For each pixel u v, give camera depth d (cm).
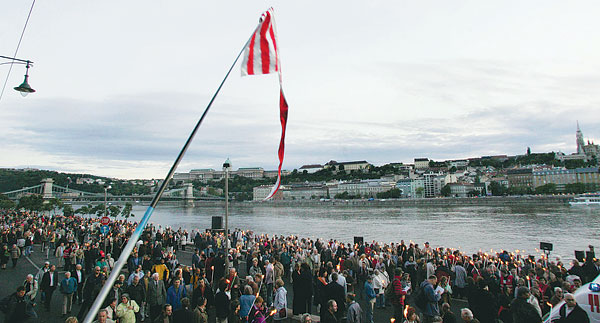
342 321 1688
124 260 587
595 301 1359
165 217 17038
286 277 2830
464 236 8038
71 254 2598
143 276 1884
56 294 2358
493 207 17538
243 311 1504
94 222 6550
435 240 7588
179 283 1709
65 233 4272
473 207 18262
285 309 1703
